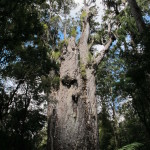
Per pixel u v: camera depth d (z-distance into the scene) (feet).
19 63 46.01
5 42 30.50
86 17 65.00
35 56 46.16
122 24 60.39
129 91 55.01
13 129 56.08
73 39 40.88
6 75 47.47
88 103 44.47
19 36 31.27
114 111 89.86
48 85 48.14
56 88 48.11
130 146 13.67
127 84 54.80
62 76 36.04
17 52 38.52
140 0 61.46
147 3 61.62
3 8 27.86
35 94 56.44
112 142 81.10
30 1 32.81
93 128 40.98
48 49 57.82
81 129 31.83
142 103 53.67
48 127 37.17
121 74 62.69
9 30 29.55
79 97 34.53
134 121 76.02
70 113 32.48
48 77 49.39
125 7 63.98
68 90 34.81
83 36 60.95
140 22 32.71
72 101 33.71
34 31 34.24
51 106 43.98
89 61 53.16
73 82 35.53
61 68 37.52
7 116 57.26
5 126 53.98
